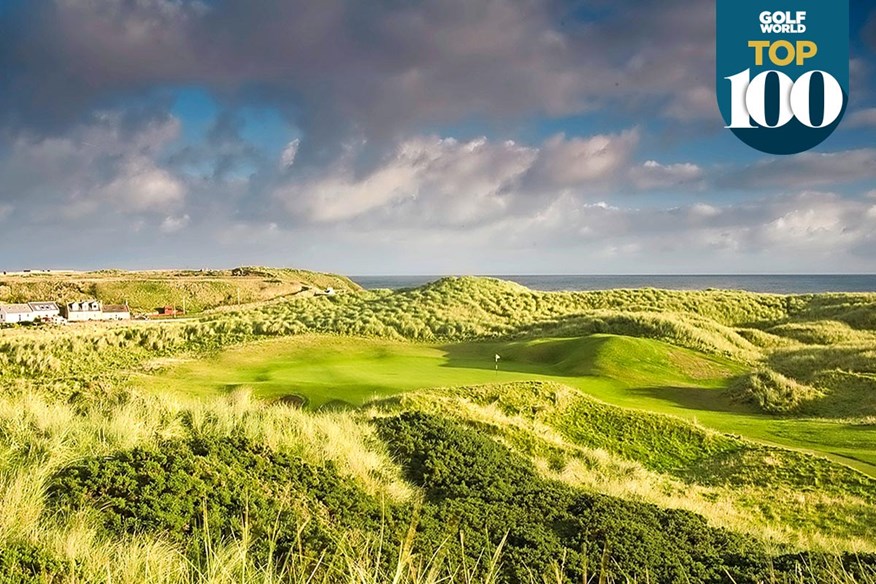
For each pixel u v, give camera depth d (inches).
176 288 5012.3
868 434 876.6
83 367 1445.6
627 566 307.6
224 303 4867.1
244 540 207.0
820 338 1847.9
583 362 1368.1
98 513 257.0
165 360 1427.2
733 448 799.1
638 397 1144.2
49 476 291.0
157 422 409.1
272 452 368.8
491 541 323.6
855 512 594.6
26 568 195.5
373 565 243.4
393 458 458.9
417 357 1519.4
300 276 6525.6
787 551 416.8
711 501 617.6
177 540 249.6
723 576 307.7
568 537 353.1
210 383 1037.8
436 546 294.5
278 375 1192.8
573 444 754.8
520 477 467.2
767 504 619.2
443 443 491.8
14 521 226.4
